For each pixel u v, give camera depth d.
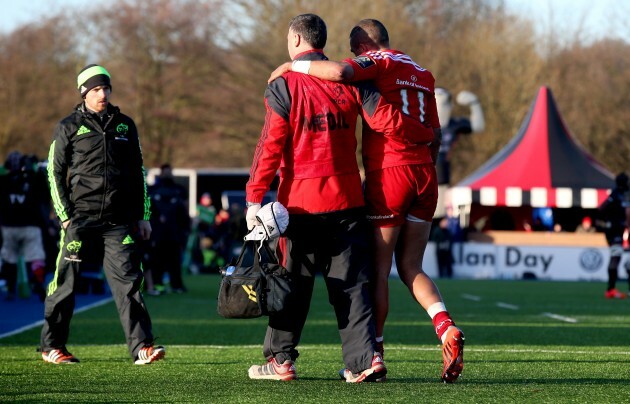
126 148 16.50
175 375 14.83
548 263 64.94
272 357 14.02
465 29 111.44
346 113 13.16
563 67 113.56
